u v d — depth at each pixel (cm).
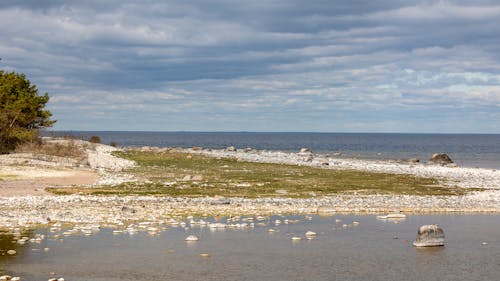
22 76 10306
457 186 6438
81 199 4656
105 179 6225
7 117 9125
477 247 3259
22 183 5603
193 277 2567
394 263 2891
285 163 9644
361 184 6353
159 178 6481
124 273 2603
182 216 4059
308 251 3094
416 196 5381
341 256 3006
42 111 10175
